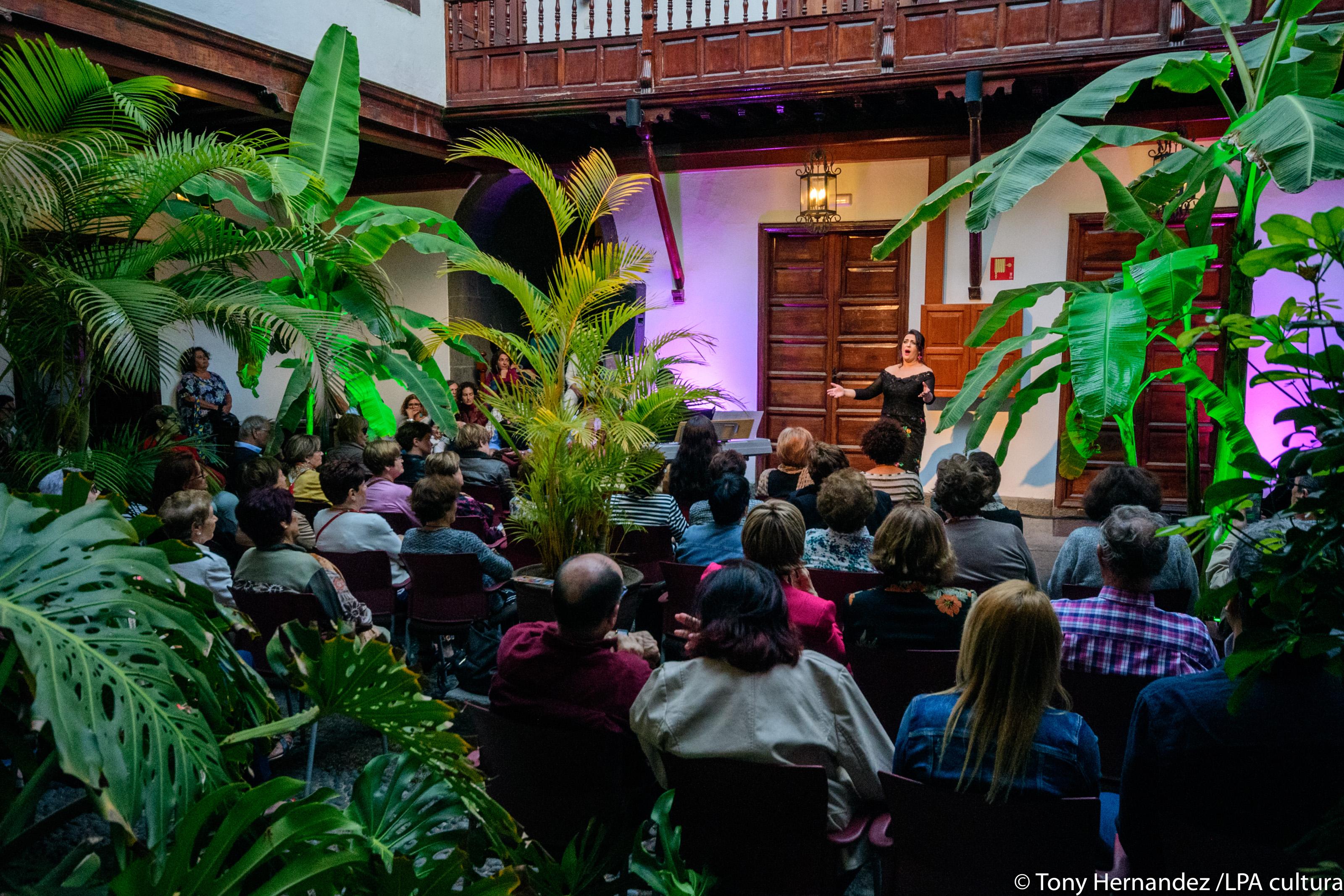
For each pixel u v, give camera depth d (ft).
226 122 29.68
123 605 4.94
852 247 33.63
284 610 11.94
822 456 15.33
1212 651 8.89
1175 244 15.47
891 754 7.42
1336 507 5.74
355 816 6.29
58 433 13.71
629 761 8.46
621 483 15.08
